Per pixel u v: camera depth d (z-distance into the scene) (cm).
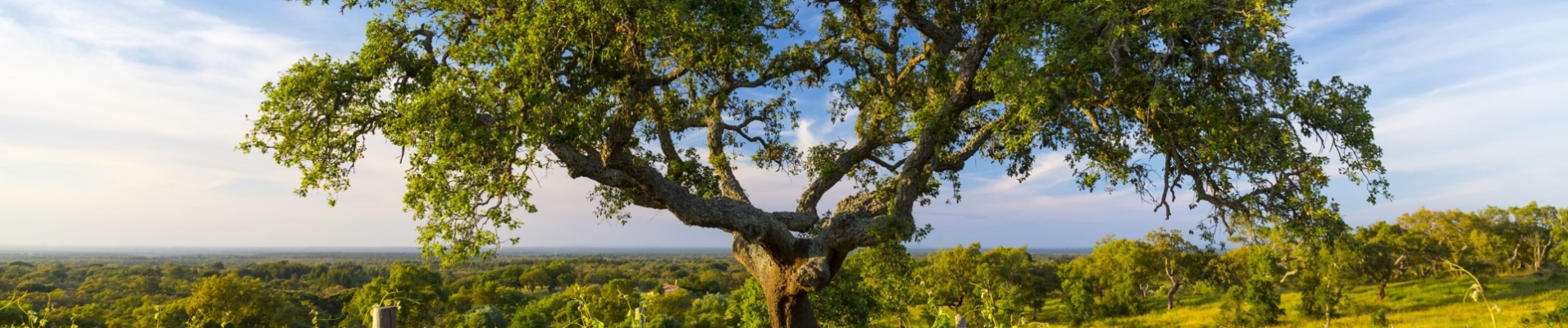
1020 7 1027
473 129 851
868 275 1288
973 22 1192
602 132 1008
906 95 1406
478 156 880
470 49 898
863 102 1412
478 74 895
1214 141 1009
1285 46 964
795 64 1291
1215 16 987
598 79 977
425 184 874
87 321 3975
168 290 9062
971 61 1141
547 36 890
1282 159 998
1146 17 968
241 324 4588
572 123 944
